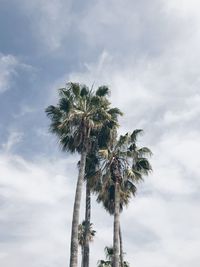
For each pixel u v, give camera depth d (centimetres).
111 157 3431
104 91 3362
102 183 3409
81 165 2933
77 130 3078
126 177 3369
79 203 2728
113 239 3103
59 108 3222
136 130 3631
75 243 2562
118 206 3269
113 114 3322
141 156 3578
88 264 3145
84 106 3206
